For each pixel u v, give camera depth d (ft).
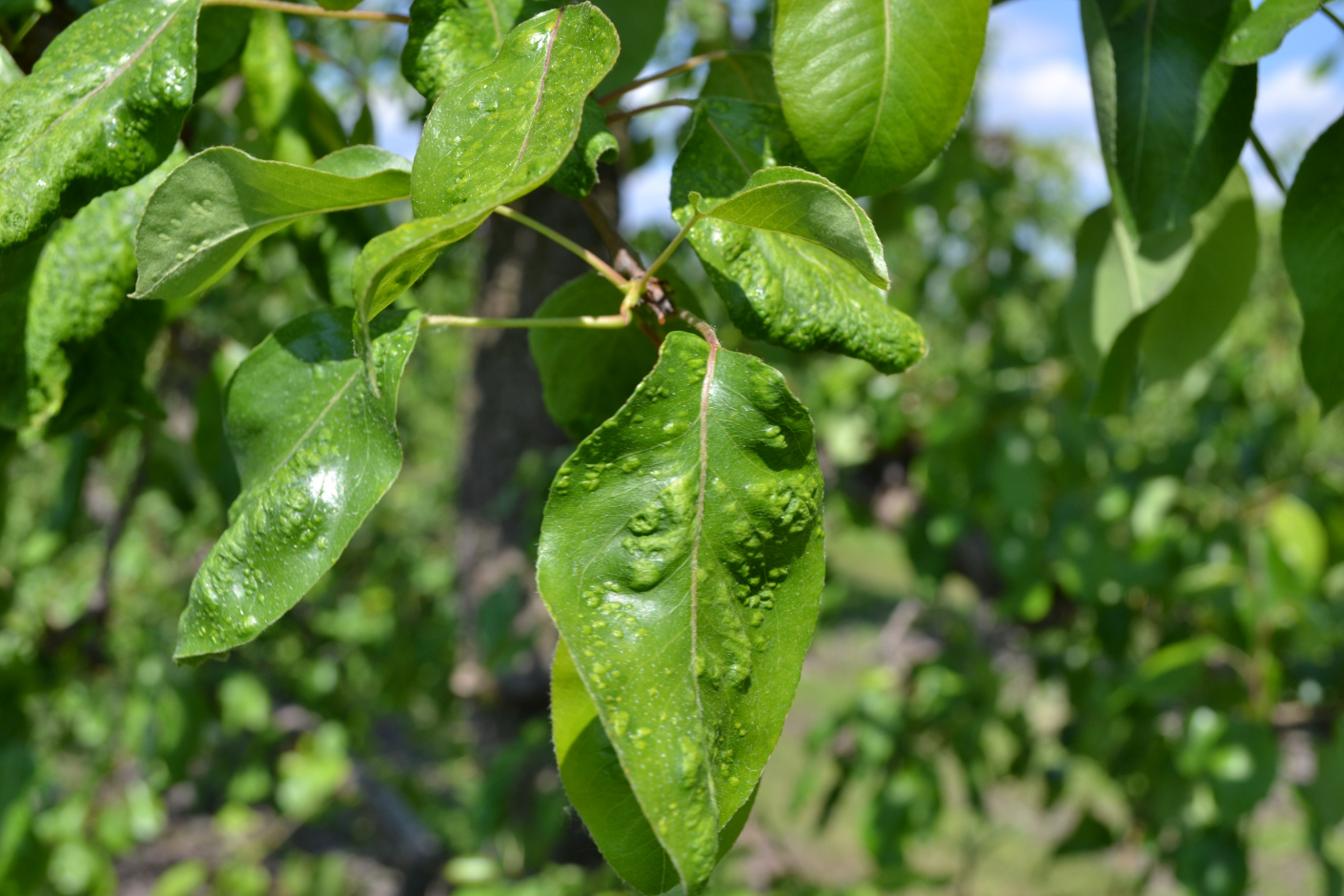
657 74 1.31
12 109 1.16
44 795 4.30
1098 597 4.29
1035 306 6.42
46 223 1.15
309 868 6.82
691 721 1.00
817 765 4.63
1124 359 1.47
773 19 1.16
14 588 3.73
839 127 1.15
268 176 1.07
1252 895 7.68
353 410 1.10
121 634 4.94
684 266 4.10
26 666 3.22
